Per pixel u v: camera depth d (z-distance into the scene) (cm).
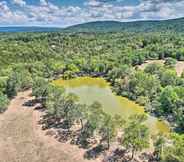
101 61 14638
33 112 8494
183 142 5294
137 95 9931
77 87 11856
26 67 13662
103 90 11269
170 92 8388
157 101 8869
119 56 15938
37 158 5947
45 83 10162
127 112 8481
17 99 9938
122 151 5928
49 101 8325
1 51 15900
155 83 10194
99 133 6419
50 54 17150
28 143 6569
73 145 6362
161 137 5700
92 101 9644
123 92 10419
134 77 11100
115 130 6131
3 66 13800
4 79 10662
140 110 8681
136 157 5672
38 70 13600
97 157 5838
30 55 16262
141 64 14875
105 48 19688
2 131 7225
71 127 7169
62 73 14325
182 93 8575
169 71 11162
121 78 11962
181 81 10375
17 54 15962
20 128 7369
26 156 6041
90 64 14362
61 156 5969
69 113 7206
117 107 8988
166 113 8219
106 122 6094
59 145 6406
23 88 11288
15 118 8075
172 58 14825
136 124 5984
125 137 5669
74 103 7362
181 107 7875
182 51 15150
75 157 5900
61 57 16850
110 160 5697
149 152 5800
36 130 7212
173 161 4938
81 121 6969
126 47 19062
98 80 13162
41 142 6588
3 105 8631
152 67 12625
